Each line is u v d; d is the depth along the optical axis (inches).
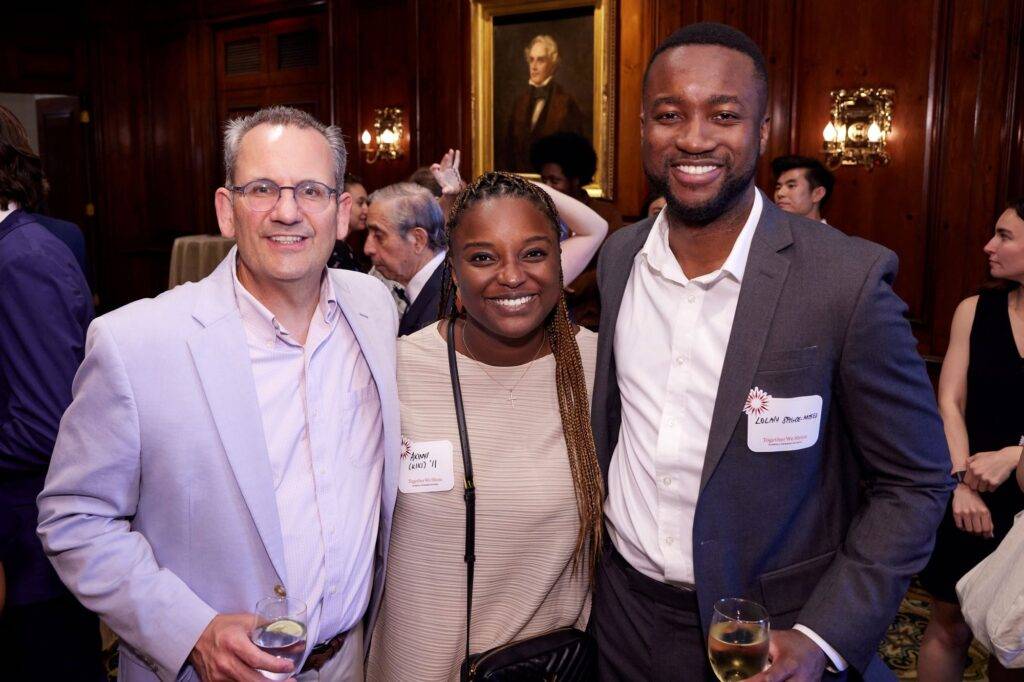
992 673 100.7
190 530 55.5
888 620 52.8
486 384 64.3
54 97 402.0
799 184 162.1
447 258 68.1
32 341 73.1
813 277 54.9
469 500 61.6
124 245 402.0
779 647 53.1
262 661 50.4
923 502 53.4
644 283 62.6
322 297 61.4
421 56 288.0
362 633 66.4
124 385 52.9
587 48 249.4
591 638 63.3
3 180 77.9
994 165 186.2
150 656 53.8
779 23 213.8
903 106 198.8
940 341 196.9
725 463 56.1
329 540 58.7
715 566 56.5
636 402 60.9
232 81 360.5
